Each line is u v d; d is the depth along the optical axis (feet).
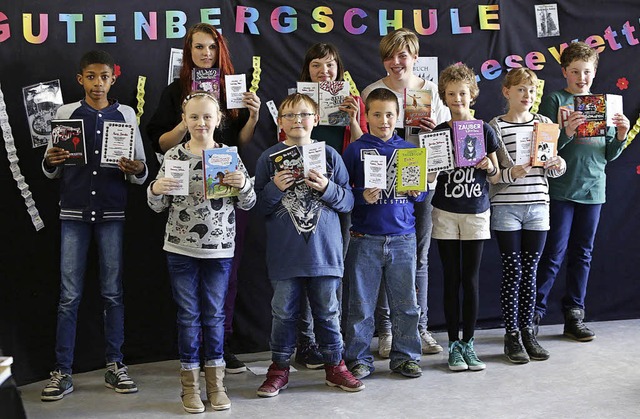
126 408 11.39
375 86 13.78
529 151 13.03
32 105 12.83
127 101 13.50
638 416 10.62
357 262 12.39
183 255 11.38
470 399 11.40
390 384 12.17
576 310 14.46
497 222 13.38
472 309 12.85
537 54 15.21
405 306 12.48
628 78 15.48
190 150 11.48
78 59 13.15
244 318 14.33
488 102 15.07
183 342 11.41
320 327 11.98
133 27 13.46
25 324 12.84
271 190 11.72
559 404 11.12
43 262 12.99
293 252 11.66
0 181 12.62
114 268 12.33
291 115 11.79
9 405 7.27
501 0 14.99
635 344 13.97
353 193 12.45
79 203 12.10
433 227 12.96
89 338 13.39
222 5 13.91
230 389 12.19
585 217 14.37
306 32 14.34
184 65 12.60
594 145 14.19
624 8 15.42
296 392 11.94
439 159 12.43
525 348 13.42
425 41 14.79
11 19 12.67
